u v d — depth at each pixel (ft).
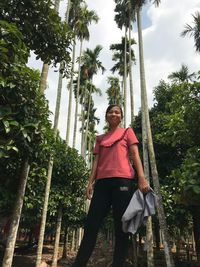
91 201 9.85
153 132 67.15
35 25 18.19
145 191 9.48
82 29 98.58
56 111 56.70
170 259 42.68
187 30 61.26
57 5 29.12
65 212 60.85
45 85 27.43
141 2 58.54
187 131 32.73
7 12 17.13
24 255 74.49
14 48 15.11
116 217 9.41
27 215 48.70
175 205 53.31
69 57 20.12
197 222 61.67
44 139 18.80
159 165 65.82
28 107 16.48
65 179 59.21
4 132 15.01
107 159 10.15
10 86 14.60
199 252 62.39
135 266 59.98
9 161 18.44
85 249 9.15
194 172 24.75
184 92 33.09
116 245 9.39
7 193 19.79
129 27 91.09
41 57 20.04
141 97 55.36
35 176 23.66
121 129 10.88
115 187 9.61
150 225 47.91
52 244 117.39
